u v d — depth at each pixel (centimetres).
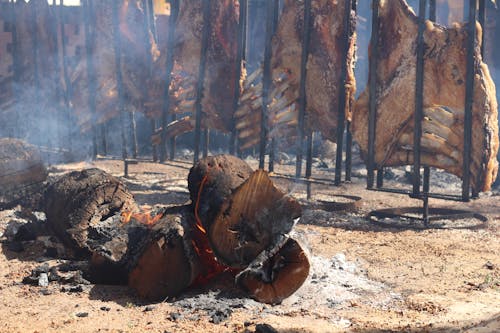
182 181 1683
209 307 743
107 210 962
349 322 689
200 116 1519
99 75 1725
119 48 1659
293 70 1402
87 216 945
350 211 1365
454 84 1202
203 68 1494
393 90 1266
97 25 1697
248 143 1511
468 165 1202
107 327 679
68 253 970
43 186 1285
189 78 1544
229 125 1507
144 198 1447
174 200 1434
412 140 1263
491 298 776
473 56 1176
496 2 1917
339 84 1334
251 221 754
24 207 1240
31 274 867
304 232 1148
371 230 1184
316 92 1368
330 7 1334
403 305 756
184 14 1529
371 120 1287
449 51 1200
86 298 790
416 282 854
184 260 775
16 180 1269
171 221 795
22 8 1930
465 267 928
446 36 1203
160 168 1881
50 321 702
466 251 1024
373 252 1014
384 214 1305
